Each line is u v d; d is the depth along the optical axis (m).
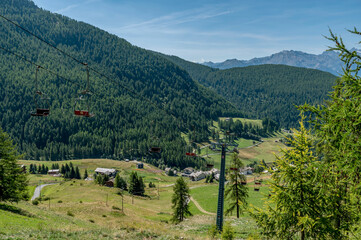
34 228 28.55
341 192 14.67
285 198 16.88
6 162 40.34
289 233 17.33
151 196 128.25
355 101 10.16
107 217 63.53
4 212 34.69
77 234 24.36
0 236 20.81
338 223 15.52
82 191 114.25
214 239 25.88
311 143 16.50
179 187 67.19
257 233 19.89
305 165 16.69
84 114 22.38
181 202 66.75
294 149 17.17
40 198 99.44
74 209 67.44
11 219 31.25
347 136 10.53
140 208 91.75
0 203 41.06
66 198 100.06
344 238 14.91
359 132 10.41
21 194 41.56
